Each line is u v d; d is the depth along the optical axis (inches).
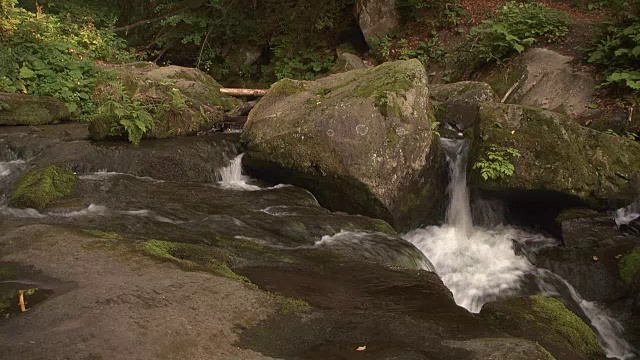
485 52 495.2
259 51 669.9
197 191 298.8
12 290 162.1
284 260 210.8
